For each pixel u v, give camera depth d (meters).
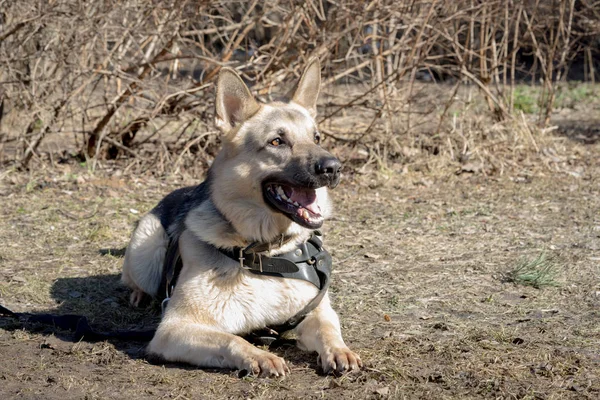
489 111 11.16
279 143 4.16
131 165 9.04
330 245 6.56
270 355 3.77
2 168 9.05
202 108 9.41
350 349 4.16
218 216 4.16
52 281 5.57
